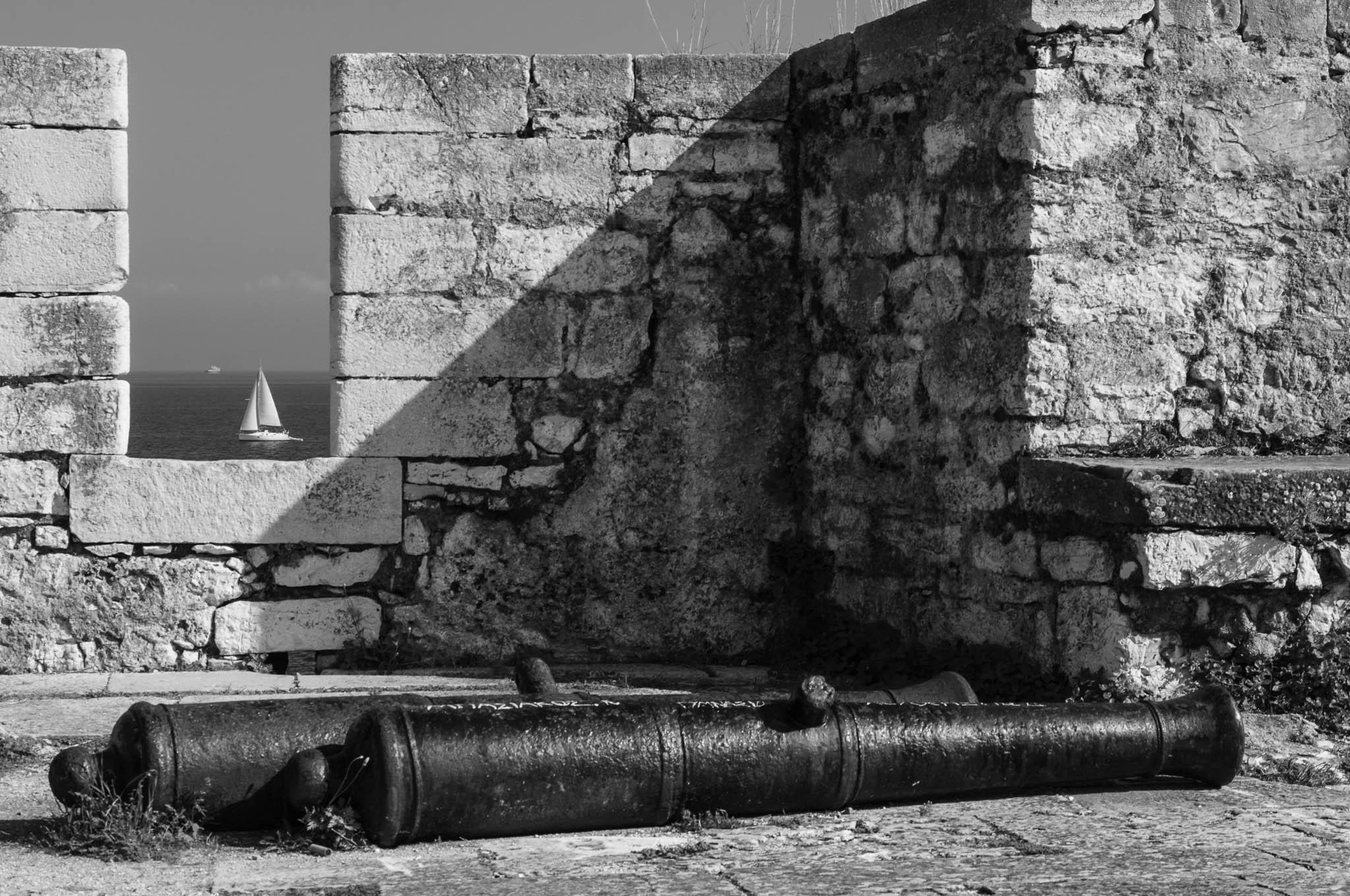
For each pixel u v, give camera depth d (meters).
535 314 8.98
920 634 8.36
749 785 5.68
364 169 8.80
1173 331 7.77
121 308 8.62
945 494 8.16
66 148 8.50
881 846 5.36
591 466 9.05
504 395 8.96
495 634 8.96
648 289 9.09
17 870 5.00
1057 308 7.61
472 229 8.91
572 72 8.98
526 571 9.00
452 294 8.90
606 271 9.04
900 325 8.48
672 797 5.59
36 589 8.59
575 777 5.46
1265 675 7.19
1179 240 7.77
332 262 8.84
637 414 9.09
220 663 8.71
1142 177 7.71
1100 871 5.02
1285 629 7.17
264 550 8.77
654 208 9.08
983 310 7.88
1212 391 7.84
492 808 5.37
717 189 9.13
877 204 8.62
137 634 8.66
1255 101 7.85
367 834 5.31
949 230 8.11
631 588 9.10
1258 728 6.97
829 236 9.00
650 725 5.62
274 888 4.80
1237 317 7.85
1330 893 4.78
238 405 112.38
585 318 9.03
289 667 8.78
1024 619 7.61
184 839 5.29
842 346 8.95
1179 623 7.14
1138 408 7.73
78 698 7.82
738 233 9.16
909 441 8.44
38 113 8.47
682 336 9.11
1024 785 6.04
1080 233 7.63
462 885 4.86
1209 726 6.14
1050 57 7.60
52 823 5.51
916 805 5.98
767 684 8.37
